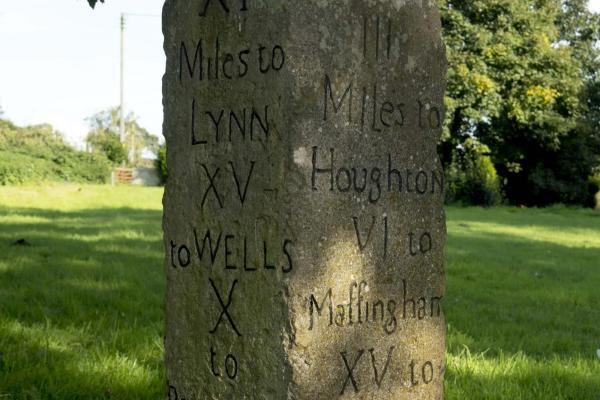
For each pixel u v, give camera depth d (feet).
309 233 11.64
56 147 113.50
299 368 11.66
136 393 15.98
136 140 200.23
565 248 45.01
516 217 77.05
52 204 67.82
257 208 11.82
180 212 12.75
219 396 12.39
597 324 24.04
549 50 103.19
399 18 12.56
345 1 11.90
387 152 12.52
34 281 25.70
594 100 114.62
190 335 12.73
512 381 17.47
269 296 11.75
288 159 11.50
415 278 13.06
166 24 12.85
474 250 41.34
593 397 16.60
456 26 100.17
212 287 12.40
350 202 12.09
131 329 20.12
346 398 12.25
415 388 13.23
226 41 12.07
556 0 113.70
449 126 101.81
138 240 38.27
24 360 17.38
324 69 11.70
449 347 20.08
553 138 103.91
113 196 78.59
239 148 11.99
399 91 12.62
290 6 11.45
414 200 12.95
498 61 100.58
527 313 25.02
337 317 12.05
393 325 12.80
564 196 108.47
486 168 99.35
